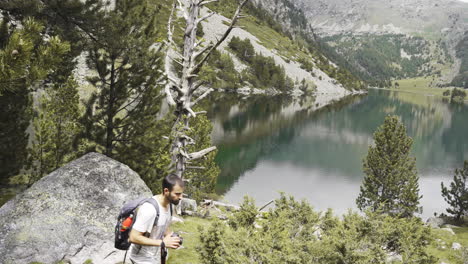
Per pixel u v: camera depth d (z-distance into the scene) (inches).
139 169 613.3
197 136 982.4
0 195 537.6
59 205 308.7
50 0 442.0
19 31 228.7
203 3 592.7
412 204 1130.7
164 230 160.2
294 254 270.7
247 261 261.9
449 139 3363.7
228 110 3905.0
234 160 1968.5
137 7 583.5
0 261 262.7
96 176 345.7
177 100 605.6
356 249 296.0
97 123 653.3
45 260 274.7
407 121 4594.0
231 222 339.6
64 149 588.1
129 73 613.9
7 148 527.2
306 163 2046.0
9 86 223.1
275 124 3348.9
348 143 2751.0
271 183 1606.8
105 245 304.0
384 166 1143.0
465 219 1263.5
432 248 674.2
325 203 1423.5
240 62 6761.8
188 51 599.5
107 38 533.3
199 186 1002.7
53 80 544.7
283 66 7273.6
